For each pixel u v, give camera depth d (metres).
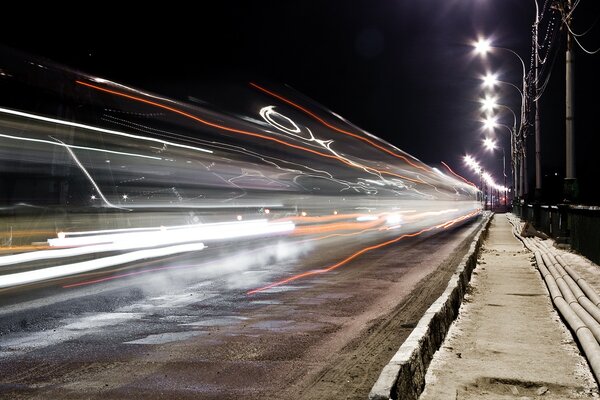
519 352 6.97
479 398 5.37
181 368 6.43
